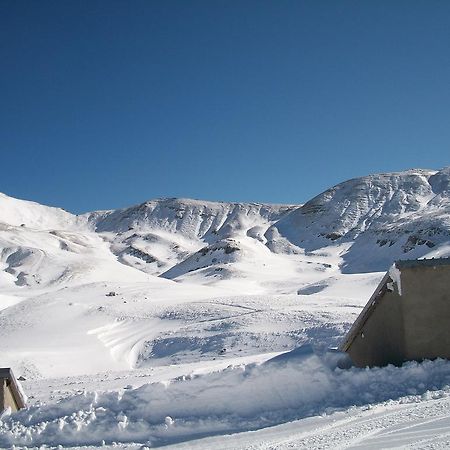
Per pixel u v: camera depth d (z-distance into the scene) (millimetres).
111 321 56438
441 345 11281
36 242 176000
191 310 57656
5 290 107562
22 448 9023
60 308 60656
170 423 9234
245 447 7680
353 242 173875
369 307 12281
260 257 148500
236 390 9867
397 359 11586
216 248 155750
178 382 10133
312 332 43969
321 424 8438
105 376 27328
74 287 75500
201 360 42562
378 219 198375
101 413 9758
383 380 10273
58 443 9156
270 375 10023
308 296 62344
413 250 132125
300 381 10008
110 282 79938
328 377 10156
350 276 85812
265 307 55281
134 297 68375
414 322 11391
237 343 44750
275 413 9383
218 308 57250
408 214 186250
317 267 138250
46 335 51375
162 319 56250
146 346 48531
